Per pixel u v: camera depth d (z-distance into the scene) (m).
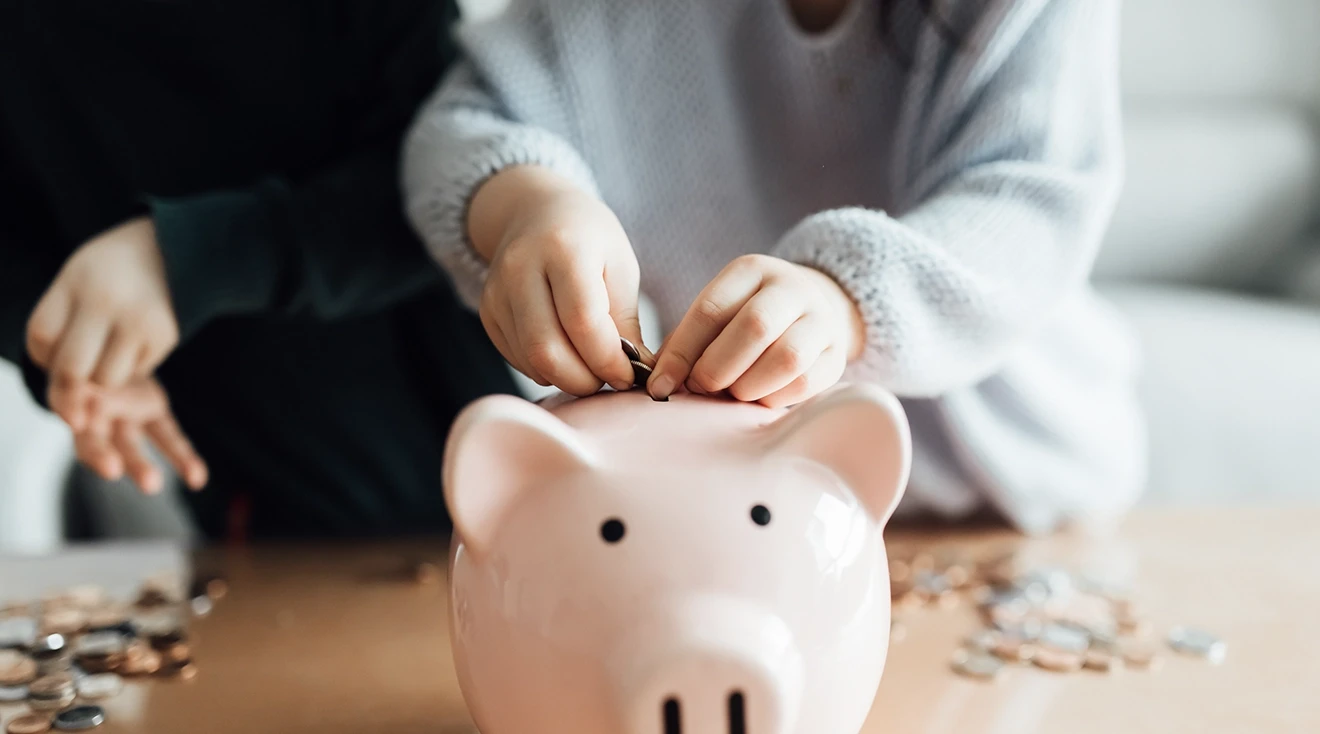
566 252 0.47
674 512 0.39
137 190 0.97
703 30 0.82
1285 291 1.94
